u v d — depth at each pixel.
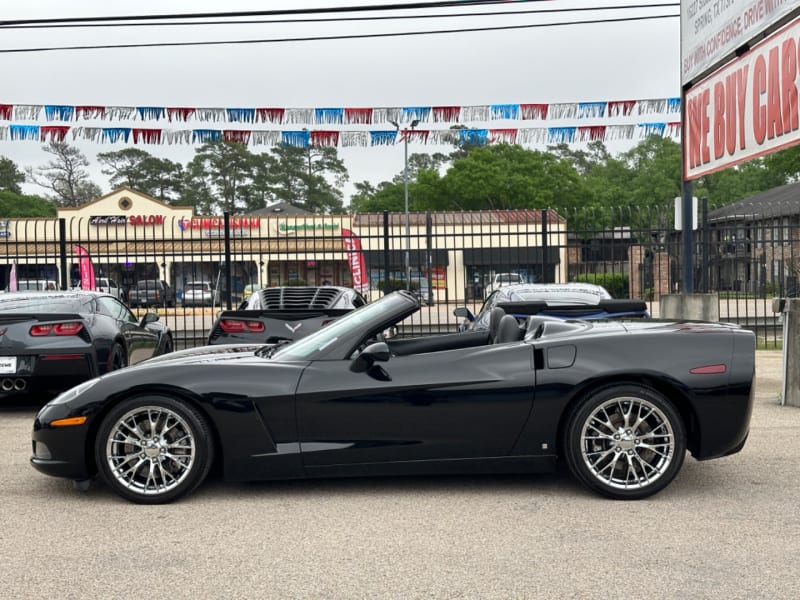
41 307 8.55
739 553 3.79
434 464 4.76
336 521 4.36
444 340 5.71
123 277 37.69
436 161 95.31
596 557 3.75
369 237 15.48
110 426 4.71
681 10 12.41
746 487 4.98
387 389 4.73
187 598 3.31
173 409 4.70
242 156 92.19
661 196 72.75
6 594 3.37
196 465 4.71
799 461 5.62
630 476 4.74
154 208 38.19
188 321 23.81
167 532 4.20
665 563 3.66
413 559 3.75
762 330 16.83
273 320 8.84
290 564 3.70
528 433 4.74
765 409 7.71
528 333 5.21
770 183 73.12
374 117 12.27
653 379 4.69
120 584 3.47
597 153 105.56
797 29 8.62
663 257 29.88
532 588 3.38
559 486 5.04
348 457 4.74
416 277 35.34
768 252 33.03
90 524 4.36
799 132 8.59
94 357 8.16
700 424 4.68
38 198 81.56
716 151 11.16
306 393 4.72
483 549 3.88
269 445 4.71
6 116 11.93
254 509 4.61
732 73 10.53
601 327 5.03
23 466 5.79
